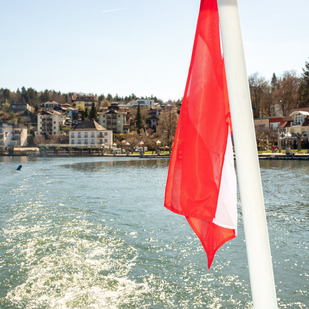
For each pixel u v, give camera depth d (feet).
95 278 31.45
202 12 9.64
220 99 9.68
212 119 9.71
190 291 29.04
